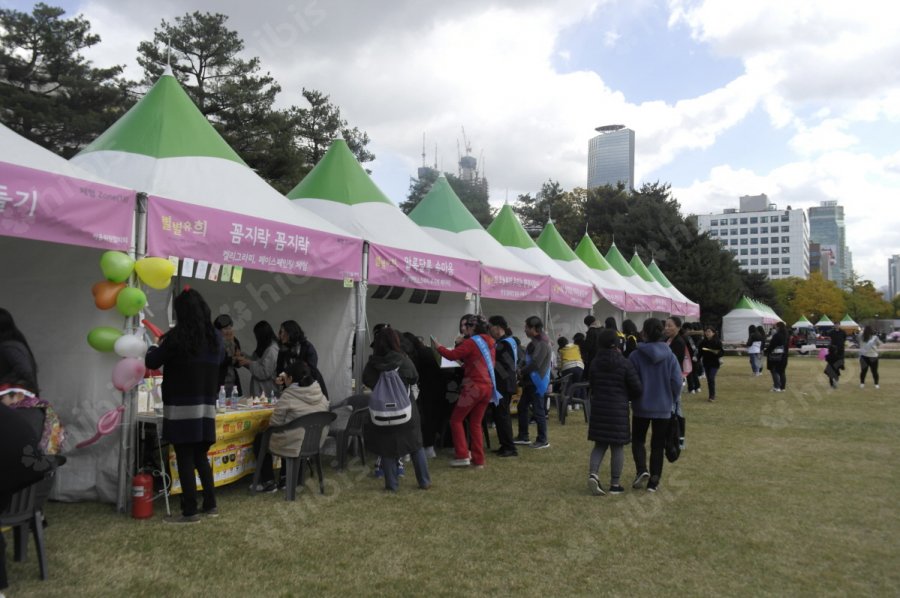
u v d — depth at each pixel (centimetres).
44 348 530
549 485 625
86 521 481
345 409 734
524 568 413
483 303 1294
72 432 520
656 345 595
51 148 1955
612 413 583
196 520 487
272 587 377
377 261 754
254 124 2103
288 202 708
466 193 5288
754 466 712
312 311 769
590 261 1870
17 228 414
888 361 2981
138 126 636
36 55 2078
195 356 472
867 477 661
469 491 599
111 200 476
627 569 414
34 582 374
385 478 600
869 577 405
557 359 1255
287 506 541
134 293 486
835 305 5847
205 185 609
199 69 2112
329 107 2753
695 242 3672
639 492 599
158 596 361
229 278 573
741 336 3525
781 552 447
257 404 615
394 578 394
